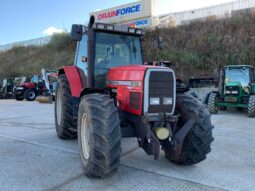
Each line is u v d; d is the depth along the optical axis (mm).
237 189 3080
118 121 3242
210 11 18375
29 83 17000
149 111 3330
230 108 10883
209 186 3154
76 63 5016
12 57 29625
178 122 3701
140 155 4312
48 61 25125
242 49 13812
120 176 3436
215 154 4414
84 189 3062
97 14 19500
